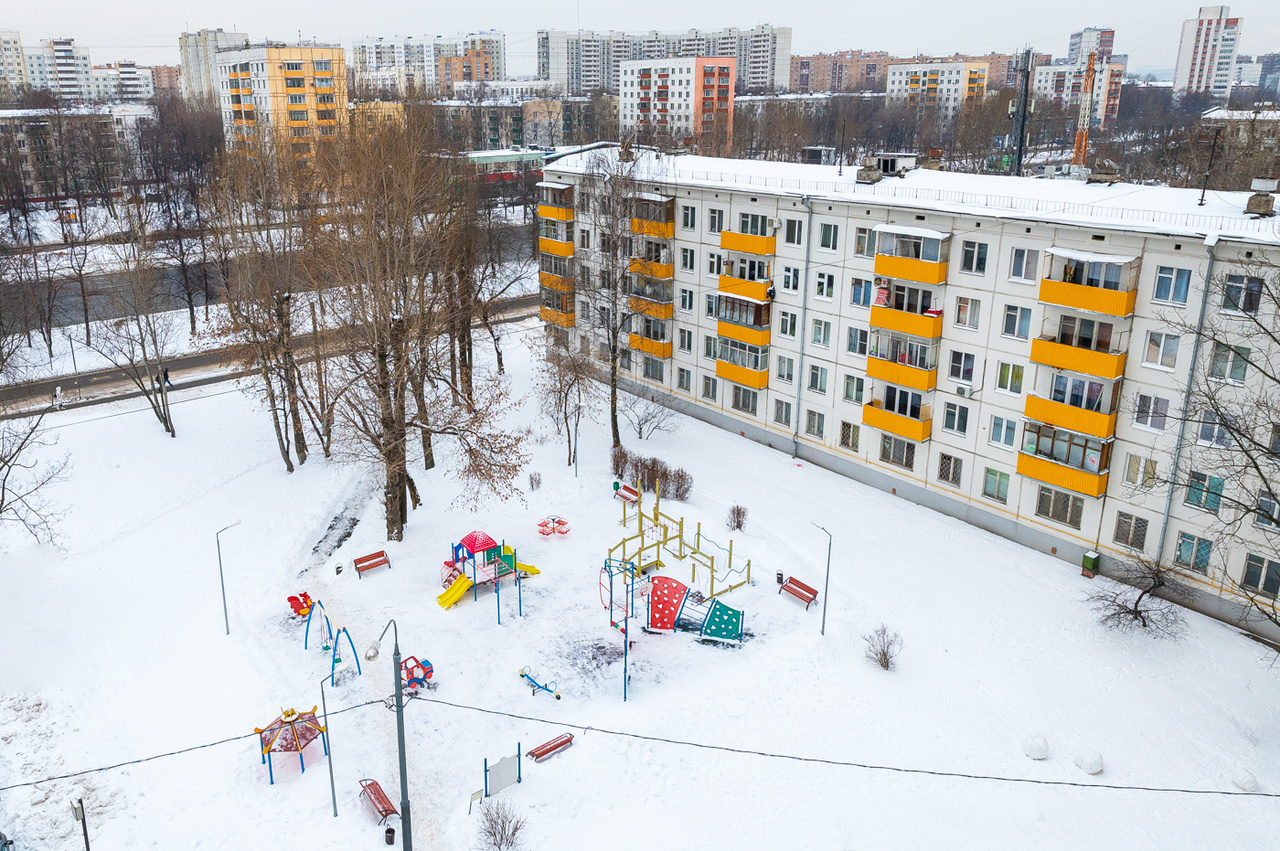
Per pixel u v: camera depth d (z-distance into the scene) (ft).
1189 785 82.02
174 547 121.19
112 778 79.61
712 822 74.69
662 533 118.32
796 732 86.17
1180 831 76.33
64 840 72.43
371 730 85.05
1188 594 109.29
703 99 531.09
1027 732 88.33
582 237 182.29
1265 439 99.60
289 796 77.10
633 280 170.60
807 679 93.25
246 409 166.61
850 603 109.09
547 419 166.40
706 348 167.32
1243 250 97.19
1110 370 108.27
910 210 127.54
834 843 72.64
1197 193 120.98
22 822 74.28
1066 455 117.19
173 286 243.81
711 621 99.96
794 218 144.56
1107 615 104.27
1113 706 92.32
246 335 141.90
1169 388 106.52
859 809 76.54
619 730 83.71
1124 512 113.70
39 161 367.86
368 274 115.34
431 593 110.42
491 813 72.90
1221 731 89.10
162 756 82.02
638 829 73.82
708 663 96.58
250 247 143.02
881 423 137.18
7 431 142.10
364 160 121.49
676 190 163.32
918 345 131.75
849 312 140.36
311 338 151.12
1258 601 102.99
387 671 94.17
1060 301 111.65
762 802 77.15
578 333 185.98
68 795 77.51
